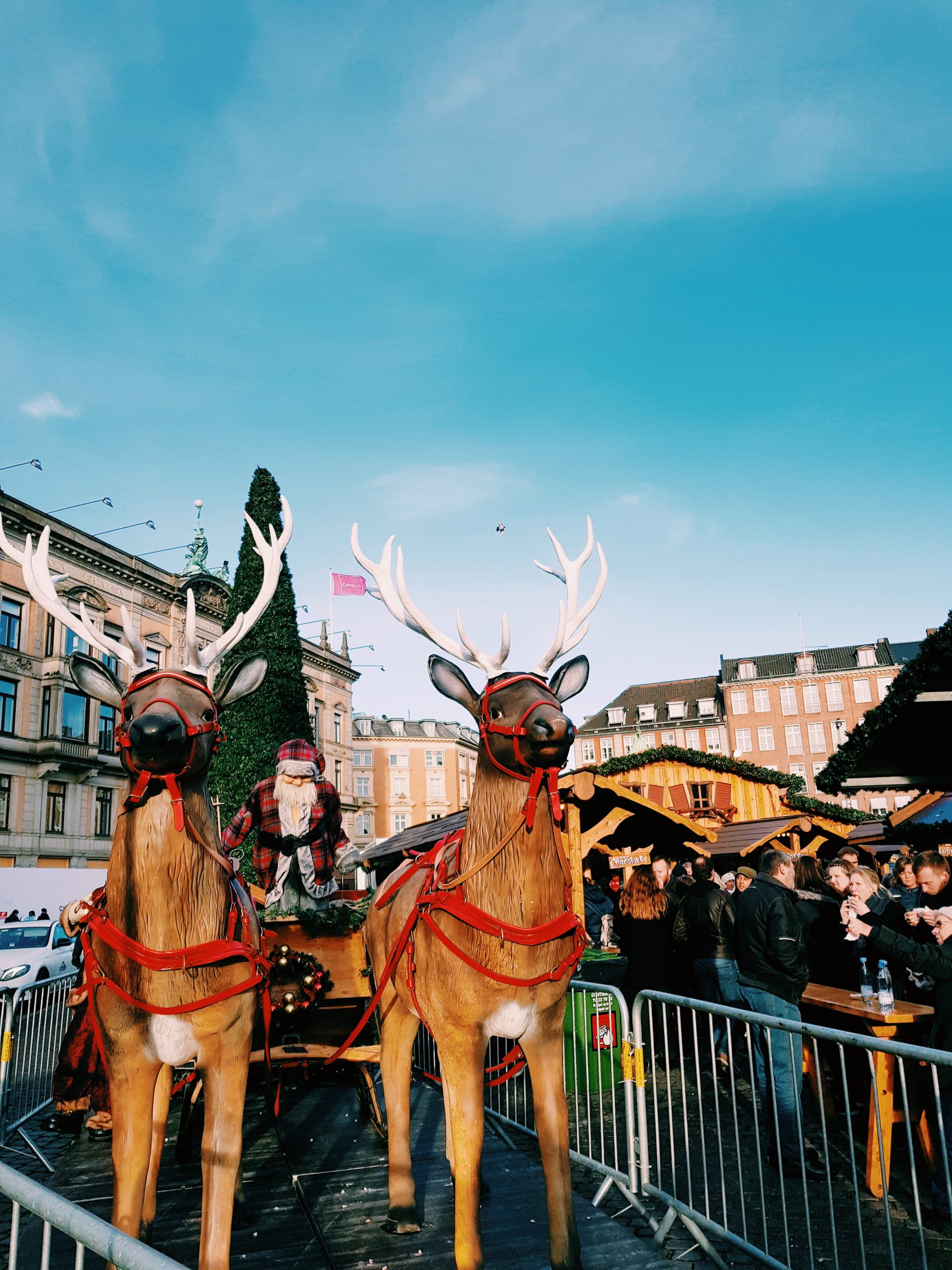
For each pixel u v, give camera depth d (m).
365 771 59.62
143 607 31.47
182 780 3.12
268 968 3.39
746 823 15.13
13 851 26.66
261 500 14.93
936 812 10.69
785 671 58.25
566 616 3.71
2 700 26.95
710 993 7.58
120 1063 2.96
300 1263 3.57
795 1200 4.54
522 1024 3.21
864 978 5.33
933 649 6.19
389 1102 4.06
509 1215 4.02
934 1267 3.73
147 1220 3.67
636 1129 4.66
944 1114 4.23
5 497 26.73
